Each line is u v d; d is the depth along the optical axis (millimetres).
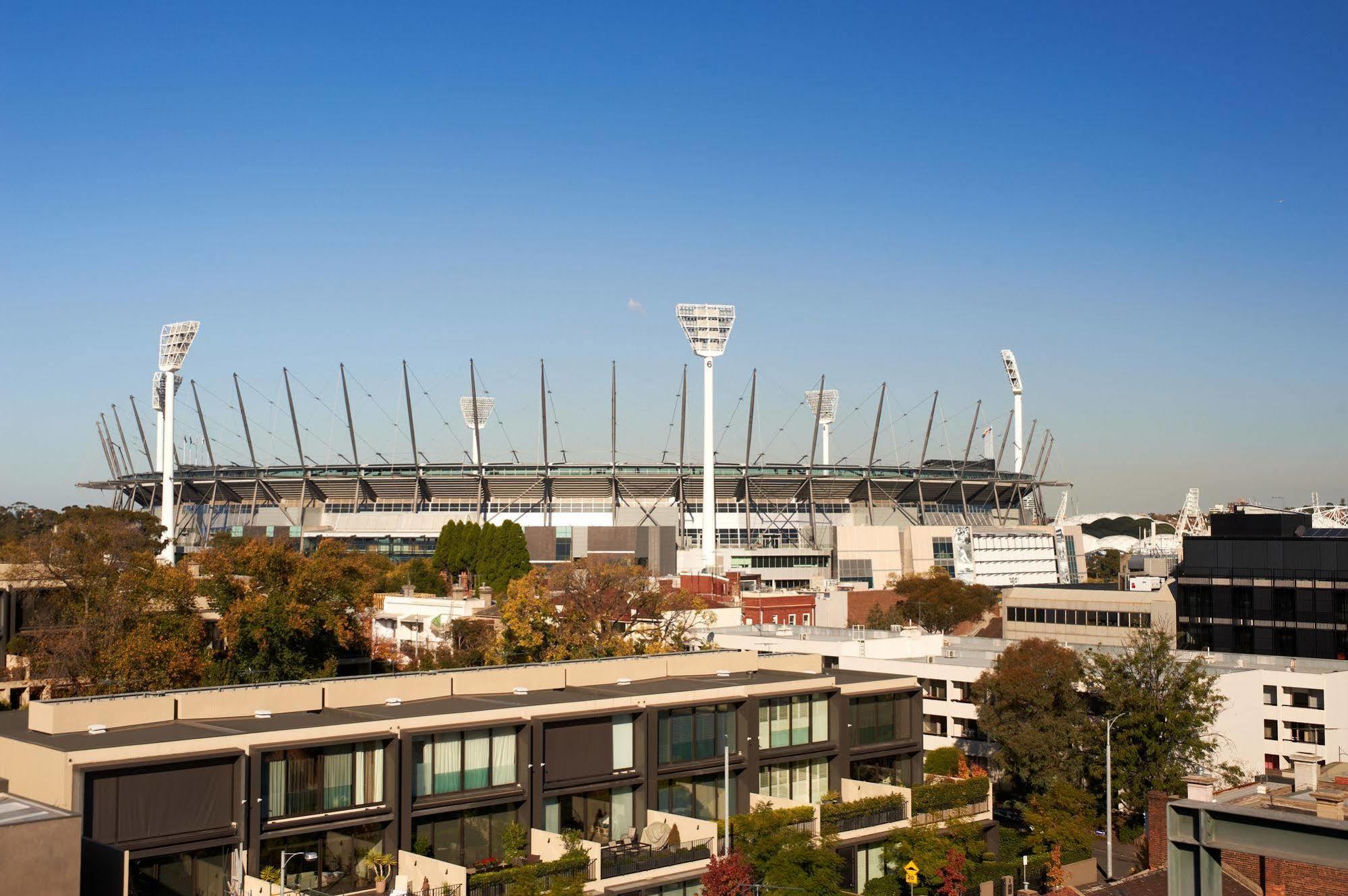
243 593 91312
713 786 53750
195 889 38906
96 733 40844
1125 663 80250
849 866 53281
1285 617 121312
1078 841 68438
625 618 109688
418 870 41969
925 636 107125
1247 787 45719
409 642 114562
